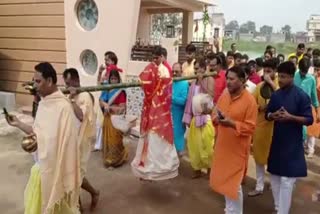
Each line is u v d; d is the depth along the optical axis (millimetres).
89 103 4281
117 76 5906
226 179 3906
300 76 6238
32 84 3236
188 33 12805
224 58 5797
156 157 4680
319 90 7273
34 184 3229
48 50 9859
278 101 4059
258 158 5008
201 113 5316
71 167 3160
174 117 5906
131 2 8297
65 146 3105
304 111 3953
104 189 5266
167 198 5043
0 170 5848
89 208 4641
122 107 5938
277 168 4105
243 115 3789
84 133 4227
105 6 8648
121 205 4785
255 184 5625
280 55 8742
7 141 7367
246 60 6844
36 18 9922
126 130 5656
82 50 9164
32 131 3271
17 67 10508
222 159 3939
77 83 4477
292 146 4023
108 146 6020
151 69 4609
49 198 3098
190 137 5562
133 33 8453
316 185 5707
